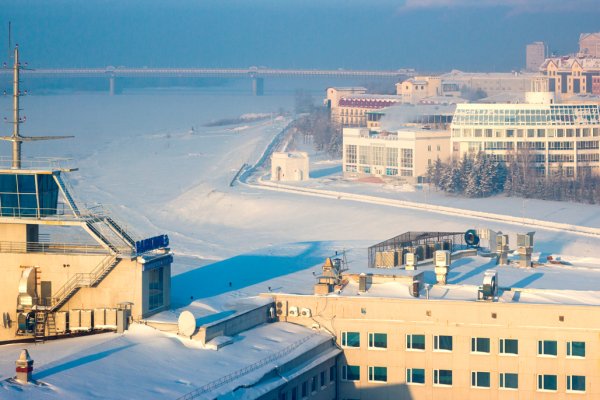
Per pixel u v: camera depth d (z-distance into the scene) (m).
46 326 134.62
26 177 136.12
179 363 121.94
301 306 141.75
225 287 155.38
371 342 138.12
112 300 133.75
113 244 135.25
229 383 117.50
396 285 145.62
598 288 149.12
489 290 136.50
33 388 109.75
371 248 160.38
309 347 132.88
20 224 136.75
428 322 136.00
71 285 134.38
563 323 132.12
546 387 132.88
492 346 134.00
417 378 136.88
